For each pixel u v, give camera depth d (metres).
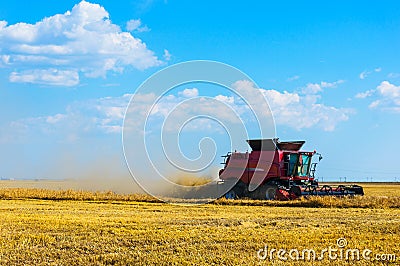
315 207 26.16
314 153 31.34
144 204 27.61
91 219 18.75
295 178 30.69
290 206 26.81
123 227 16.64
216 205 26.88
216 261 12.16
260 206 26.33
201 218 19.75
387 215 21.30
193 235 15.10
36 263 12.15
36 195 32.06
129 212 22.36
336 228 16.67
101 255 12.70
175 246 13.72
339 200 26.92
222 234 15.38
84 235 15.21
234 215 21.09
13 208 23.73
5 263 12.09
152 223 17.80
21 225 16.95
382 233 15.84
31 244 13.96
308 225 17.48
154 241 14.30
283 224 17.73
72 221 17.86
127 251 13.24
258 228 16.80
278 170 30.14
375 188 54.91
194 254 12.83
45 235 15.02
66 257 12.67
